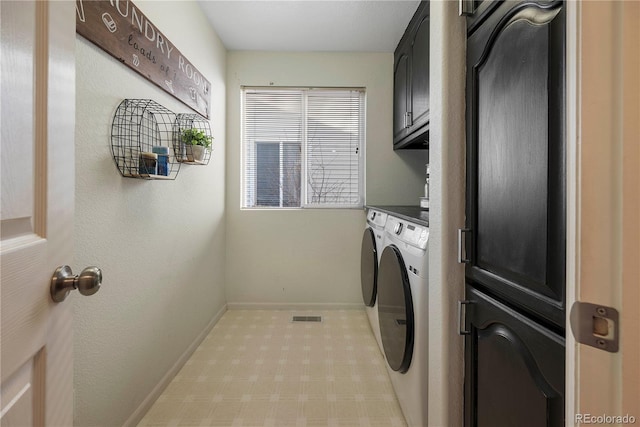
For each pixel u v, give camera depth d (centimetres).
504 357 83
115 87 130
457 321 106
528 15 73
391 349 169
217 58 267
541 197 68
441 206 106
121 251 136
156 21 165
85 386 115
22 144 51
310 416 157
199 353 219
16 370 50
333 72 298
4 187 47
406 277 151
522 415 75
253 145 306
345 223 306
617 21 39
